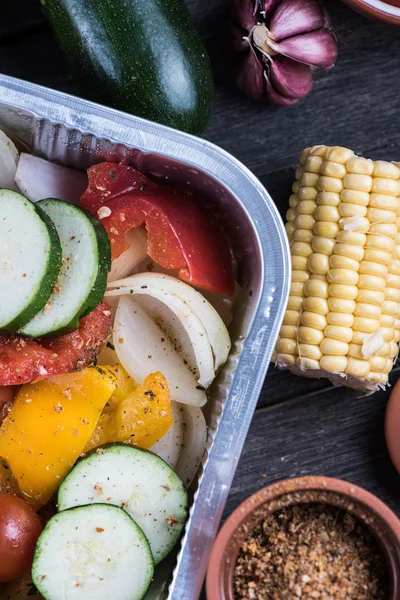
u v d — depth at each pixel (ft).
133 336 1.78
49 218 1.69
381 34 2.04
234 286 1.82
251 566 1.91
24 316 1.67
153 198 1.75
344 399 2.03
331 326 1.87
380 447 2.03
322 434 2.03
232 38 1.98
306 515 1.93
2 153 1.76
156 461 1.73
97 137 1.71
